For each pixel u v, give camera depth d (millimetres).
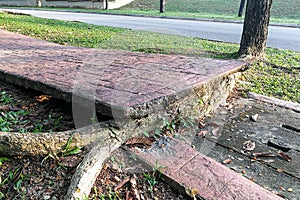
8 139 1804
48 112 2406
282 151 2340
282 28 10414
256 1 4820
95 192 1638
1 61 3178
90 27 8094
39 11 16531
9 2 25594
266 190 1735
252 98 3379
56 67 2947
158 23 10617
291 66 4711
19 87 2824
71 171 1733
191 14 16250
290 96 3492
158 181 1776
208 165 1888
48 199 1563
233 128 2668
